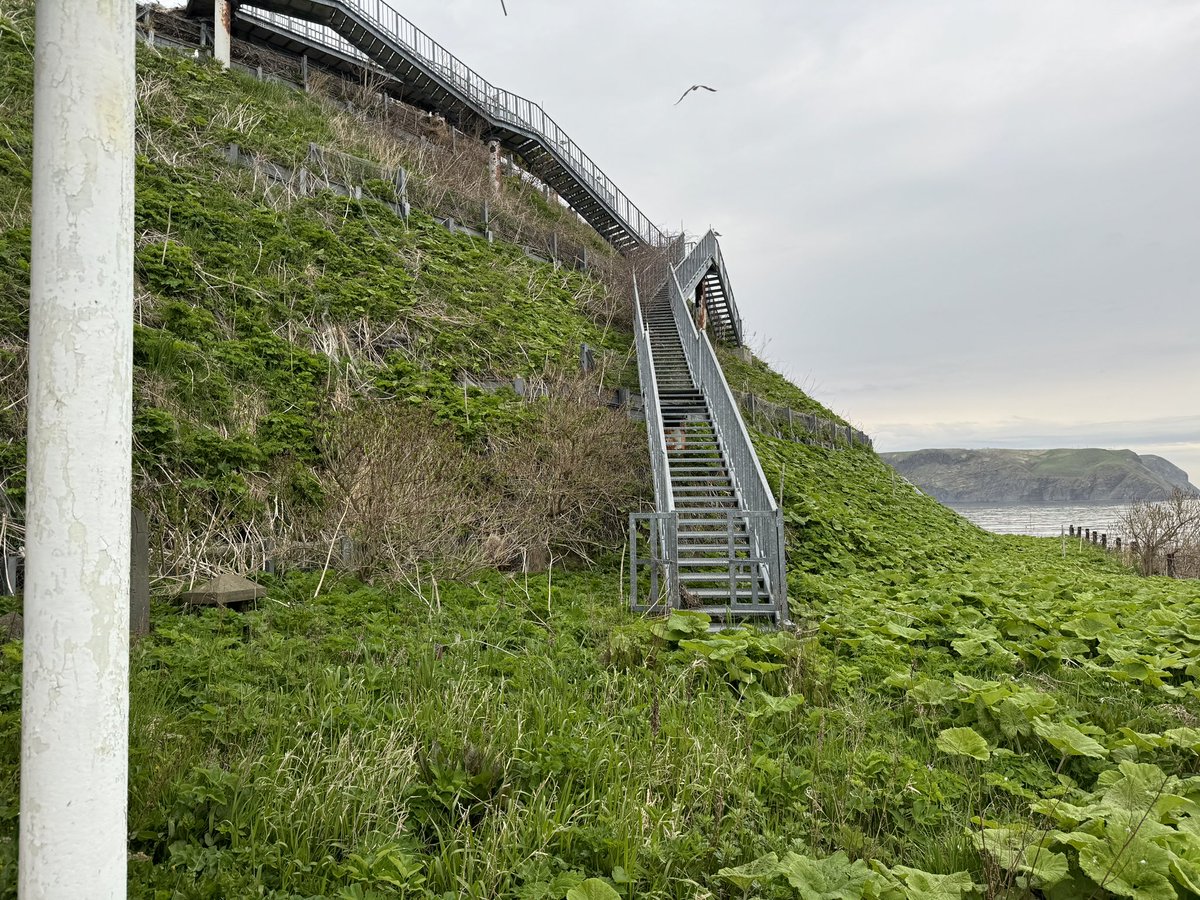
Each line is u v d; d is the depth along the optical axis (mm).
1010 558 15289
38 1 1735
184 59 17625
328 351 10758
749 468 9984
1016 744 4773
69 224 1699
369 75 24531
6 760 3494
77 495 1694
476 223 18688
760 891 3141
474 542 8648
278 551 7652
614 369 15328
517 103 29156
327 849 3234
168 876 2887
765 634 6844
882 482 18219
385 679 5012
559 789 3838
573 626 6793
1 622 5133
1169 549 16906
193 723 4055
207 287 10430
